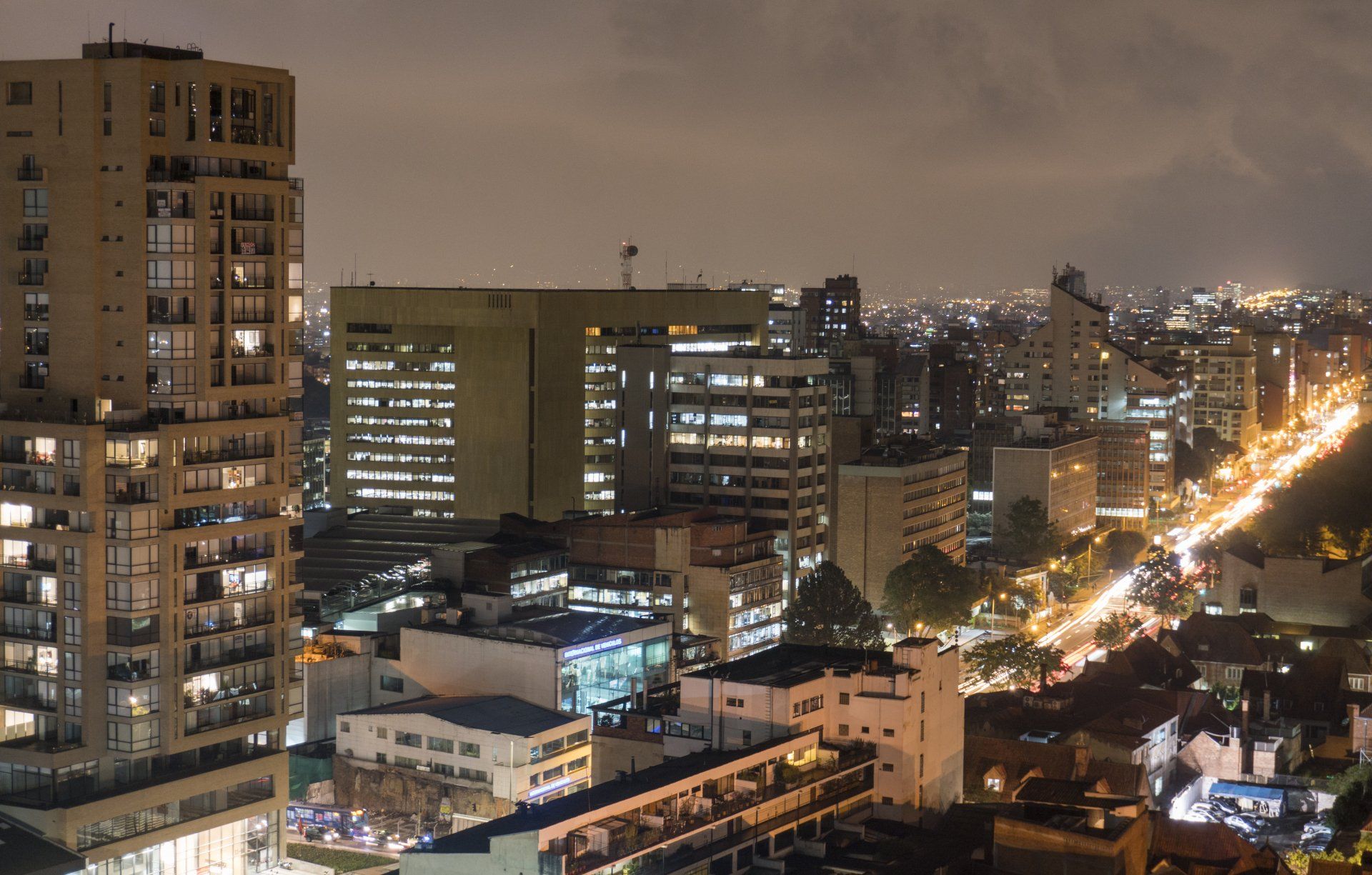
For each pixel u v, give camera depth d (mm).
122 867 189125
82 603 192000
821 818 186625
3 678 199375
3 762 191875
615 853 160750
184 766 199625
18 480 197625
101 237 198250
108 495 193125
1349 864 160500
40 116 198750
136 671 194000
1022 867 157875
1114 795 184500
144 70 195500
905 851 176875
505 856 156750
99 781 193750
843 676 197500
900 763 194375
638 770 198250
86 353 199250
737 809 175875
